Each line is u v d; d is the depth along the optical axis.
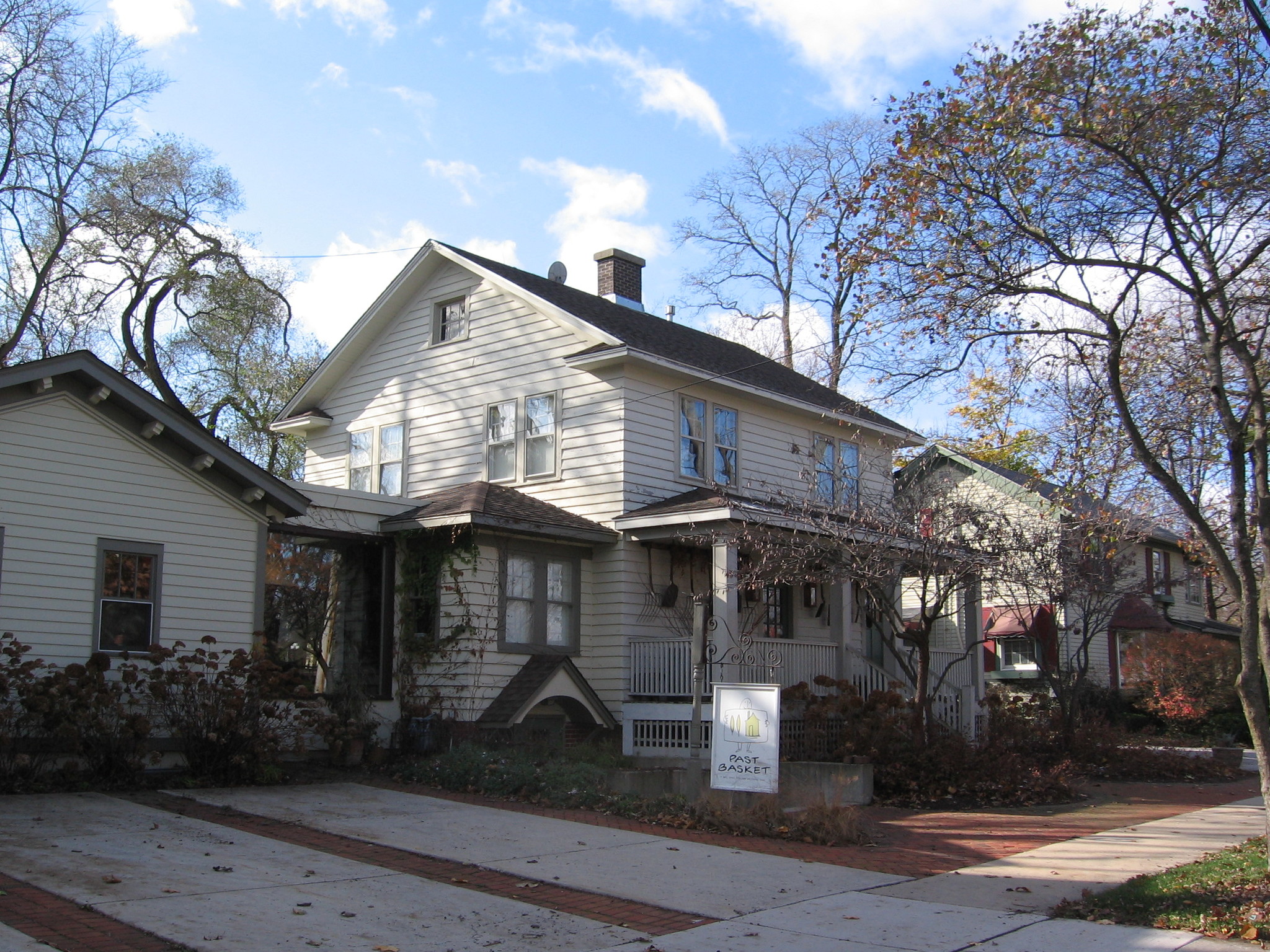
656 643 18.88
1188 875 10.11
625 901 9.16
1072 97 11.62
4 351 27.64
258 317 33.47
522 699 17.73
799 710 18.34
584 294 24.17
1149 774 19.08
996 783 15.77
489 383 21.88
